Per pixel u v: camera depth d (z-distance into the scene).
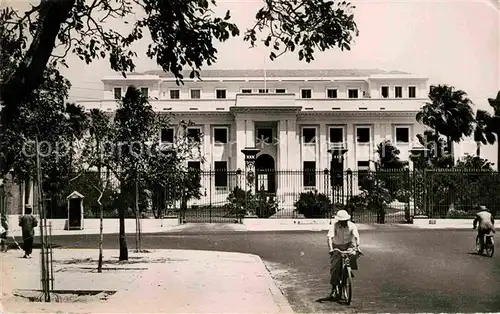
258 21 10.58
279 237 25.36
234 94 59.09
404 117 53.94
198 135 18.75
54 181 20.38
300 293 11.37
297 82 59.31
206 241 23.64
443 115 42.72
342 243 10.58
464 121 42.72
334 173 35.41
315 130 54.19
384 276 13.50
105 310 8.98
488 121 39.94
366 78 59.25
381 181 35.06
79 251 19.33
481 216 18.03
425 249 19.72
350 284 10.12
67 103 19.25
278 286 12.32
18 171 18.55
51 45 9.66
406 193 33.47
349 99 54.38
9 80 9.54
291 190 51.69
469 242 22.17
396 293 11.20
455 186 33.12
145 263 15.72
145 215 31.94
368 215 34.94
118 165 16.23
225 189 51.50
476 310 9.54
